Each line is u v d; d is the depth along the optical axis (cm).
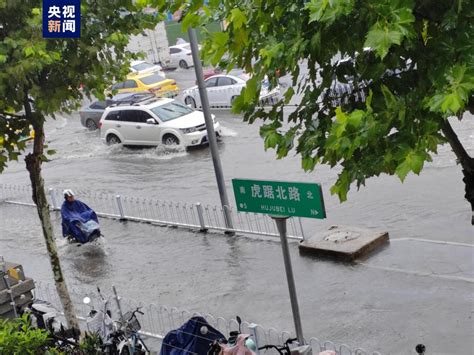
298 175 2514
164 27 5397
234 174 2672
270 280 1727
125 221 2350
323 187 2328
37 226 2478
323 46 662
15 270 1404
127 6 1295
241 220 2134
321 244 1811
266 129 760
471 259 1622
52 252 1413
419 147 595
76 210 2197
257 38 727
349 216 2031
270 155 2834
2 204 2788
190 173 2800
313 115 817
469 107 677
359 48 652
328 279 1669
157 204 2323
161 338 1461
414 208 1994
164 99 3428
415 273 1605
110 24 1309
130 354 1202
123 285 1856
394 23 569
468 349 1283
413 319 1420
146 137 3294
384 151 627
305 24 664
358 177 658
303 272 1733
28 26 1200
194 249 2019
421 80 633
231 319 1462
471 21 607
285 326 1488
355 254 1730
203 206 2339
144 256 2031
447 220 1869
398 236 1828
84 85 1355
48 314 1402
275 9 692
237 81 3812
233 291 1703
